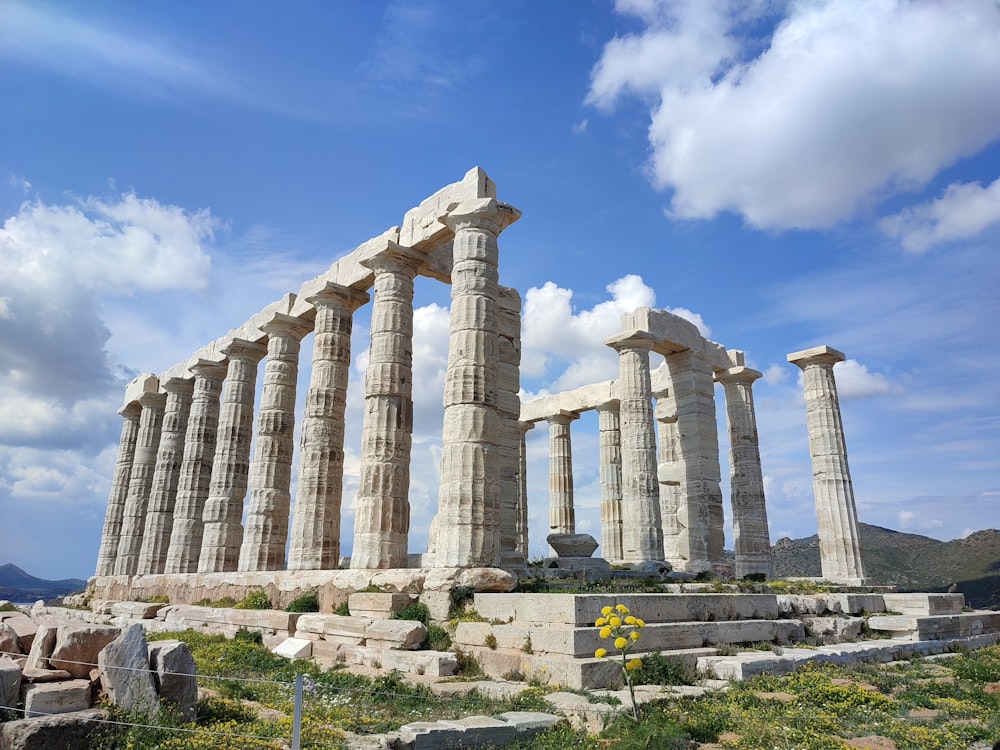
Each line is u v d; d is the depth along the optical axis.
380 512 19.77
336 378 24.61
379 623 14.93
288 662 14.60
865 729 9.51
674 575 22.25
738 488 28.84
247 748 7.66
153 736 7.71
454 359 18.34
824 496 27.45
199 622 21.47
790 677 11.95
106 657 8.45
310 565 22.27
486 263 19.08
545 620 13.02
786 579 25.98
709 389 27.34
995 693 12.07
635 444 25.05
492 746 8.70
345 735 8.76
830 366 28.88
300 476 23.39
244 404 30.22
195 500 31.16
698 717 9.43
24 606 36.66
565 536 22.33
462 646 14.09
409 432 21.27
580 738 8.91
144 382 38.47
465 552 16.59
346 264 25.55
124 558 35.97
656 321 25.94
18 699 7.85
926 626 17.97
